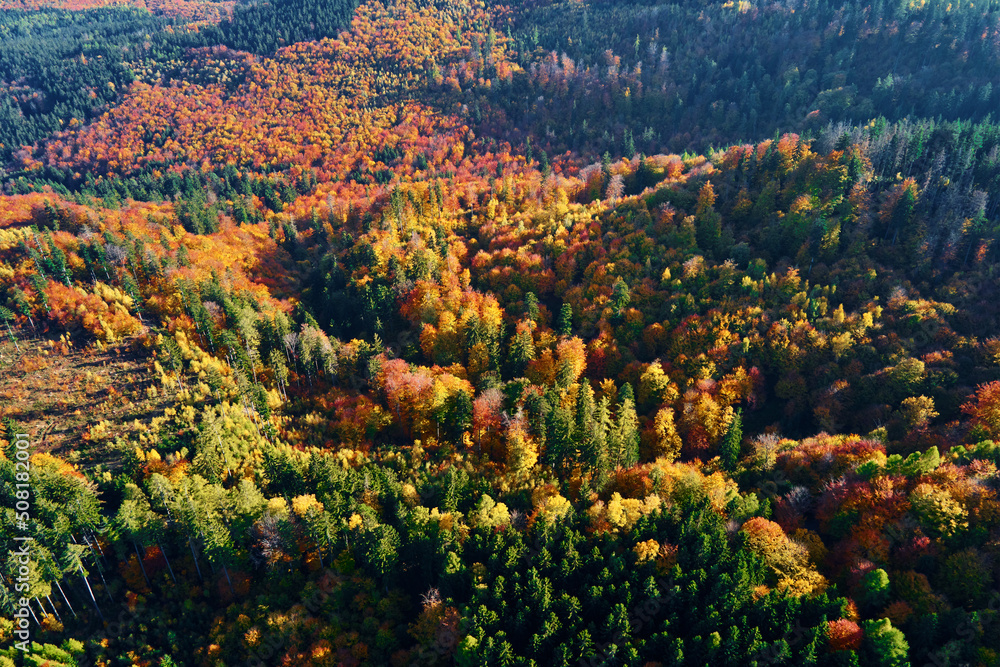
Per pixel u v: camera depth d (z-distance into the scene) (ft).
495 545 266.77
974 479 264.72
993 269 423.64
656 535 269.23
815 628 215.31
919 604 229.66
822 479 312.29
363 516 285.43
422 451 360.69
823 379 392.27
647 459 368.07
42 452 341.62
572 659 228.63
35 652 254.47
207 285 477.77
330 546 288.30
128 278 465.47
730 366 414.82
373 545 274.57
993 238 437.17
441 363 451.94
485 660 227.40
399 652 251.19
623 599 240.73
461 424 362.33
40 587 266.16
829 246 468.75
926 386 363.15
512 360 439.63
